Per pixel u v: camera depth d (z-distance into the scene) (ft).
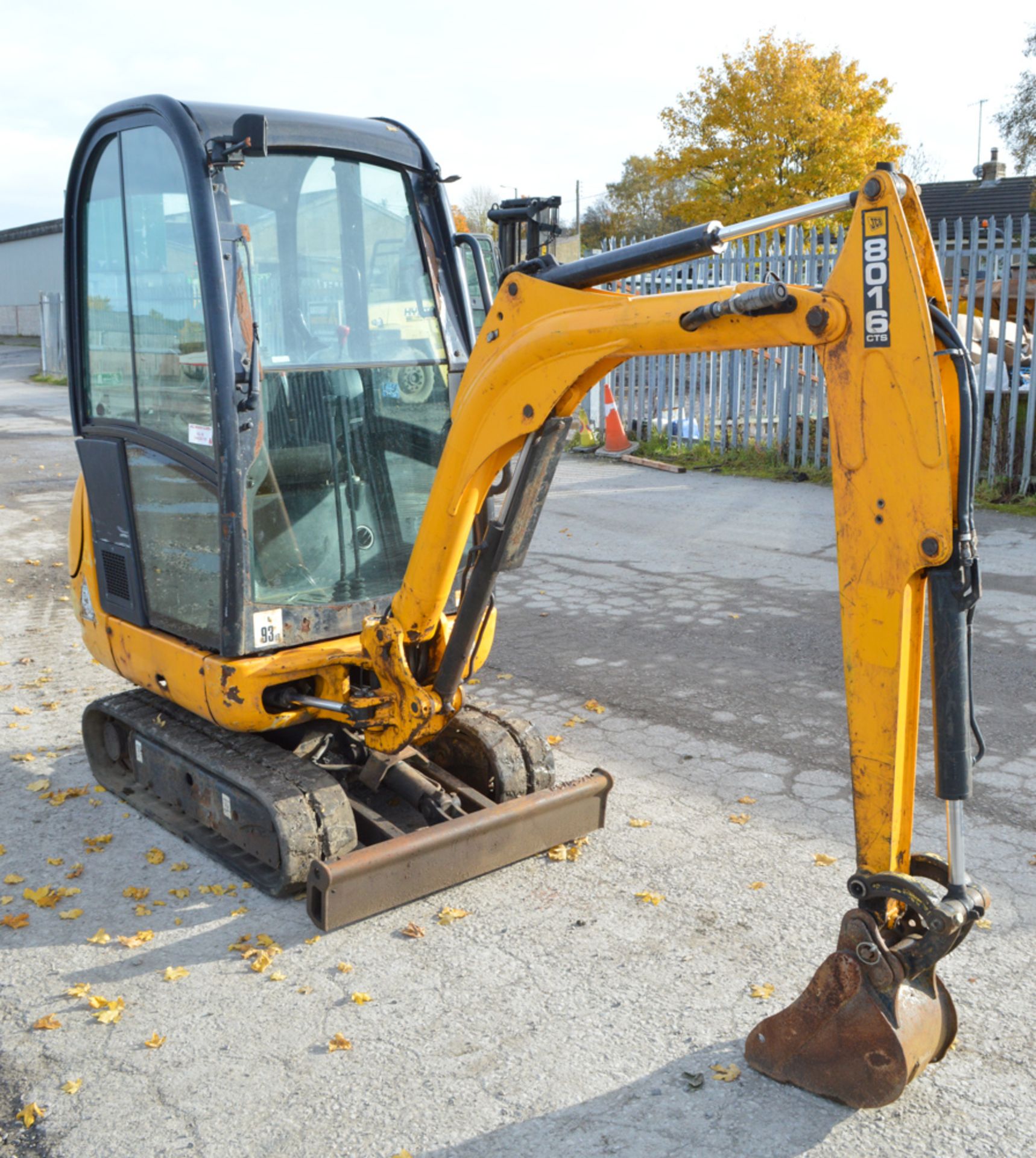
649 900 14.05
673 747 18.99
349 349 14.64
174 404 14.16
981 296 39.32
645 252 10.55
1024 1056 11.04
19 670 23.88
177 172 13.42
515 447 12.26
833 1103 10.44
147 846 15.93
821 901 13.97
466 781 16.16
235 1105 10.55
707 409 48.21
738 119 97.66
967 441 9.21
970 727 9.83
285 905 14.21
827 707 20.68
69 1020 11.90
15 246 158.81
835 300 9.41
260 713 13.88
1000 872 14.60
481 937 13.37
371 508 15.02
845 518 9.77
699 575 30.27
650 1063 11.04
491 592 13.20
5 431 63.82
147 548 15.29
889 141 100.53
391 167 14.88
